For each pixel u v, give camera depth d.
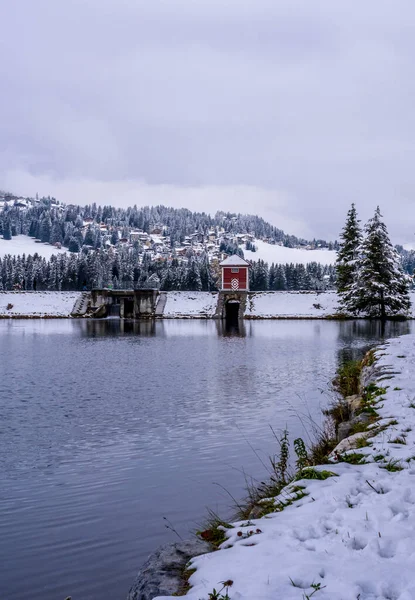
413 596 4.53
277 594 4.70
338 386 24.92
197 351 42.94
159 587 5.25
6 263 190.50
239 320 88.94
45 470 13.05
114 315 106.94
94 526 9.62
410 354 23.33
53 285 160.62
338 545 5.69
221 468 12.94
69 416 19.11
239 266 95.50
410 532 5.89
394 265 80.88
